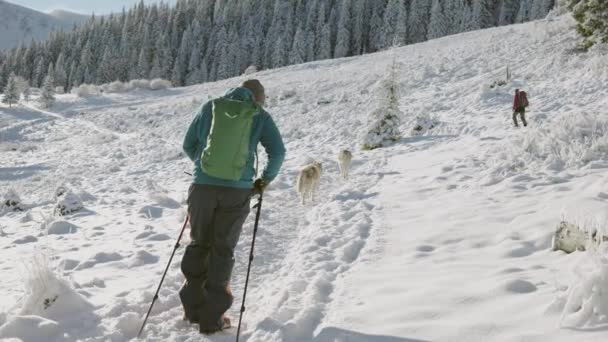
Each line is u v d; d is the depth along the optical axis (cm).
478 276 375
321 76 4309
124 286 454
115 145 2728
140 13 13112
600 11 2484
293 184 1066
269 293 416
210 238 354
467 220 571
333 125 2253
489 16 9406
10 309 370
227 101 345
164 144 2512
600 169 734
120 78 10419
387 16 9575
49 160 2528
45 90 5734
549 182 709
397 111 1620
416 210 670
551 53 2733
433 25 9125
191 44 10862
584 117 961
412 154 1318
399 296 350
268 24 11231
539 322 274
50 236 762
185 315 354
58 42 13112
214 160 331
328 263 472
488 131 1486
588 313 263
